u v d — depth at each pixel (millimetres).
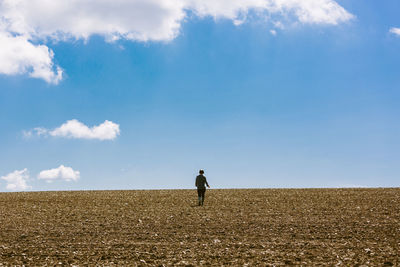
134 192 24469
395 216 14133
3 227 13758
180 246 10445
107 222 14414
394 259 8602
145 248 10266
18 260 9180
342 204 17328
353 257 8859
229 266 8383
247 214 15461
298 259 8820
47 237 11961
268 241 10859
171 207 17859
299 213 15359
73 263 8844
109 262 8898
